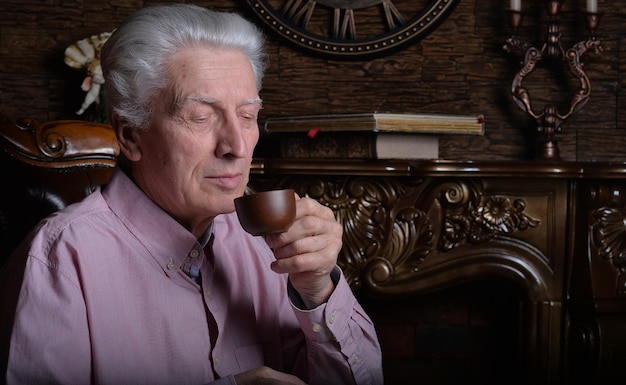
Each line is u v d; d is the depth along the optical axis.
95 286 1.04
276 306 1.26
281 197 0.99
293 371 1.26
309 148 2.17
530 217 2.18
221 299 1.17
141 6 2.44
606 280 2.15
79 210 1.09
